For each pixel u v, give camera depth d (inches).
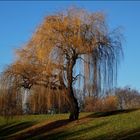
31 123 2090.3
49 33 1653.5
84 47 1632.6
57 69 1652.3
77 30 1643.7
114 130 1501.0
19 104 1707.7
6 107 1700.3
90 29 1657.2
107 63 1658.5
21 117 2241.6
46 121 2020.2
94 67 1640.0
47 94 1680.6
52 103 1695.4
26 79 1692.9
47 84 1675.7
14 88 1690.5
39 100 1694.1
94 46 1646.2
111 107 2536.9
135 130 1448.1
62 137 1572.3
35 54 1689.2
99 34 1659.7
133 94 4562.0
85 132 1561.3
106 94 1674.5
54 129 1720.0
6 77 1691.7
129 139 1363.2
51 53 1638.8
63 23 1652.3
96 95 1654.8
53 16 1689.2
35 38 1683.1
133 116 1646.2
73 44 1631.4
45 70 1652.3
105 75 1654.8
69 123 1727.4
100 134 1493.6
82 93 1673.2
